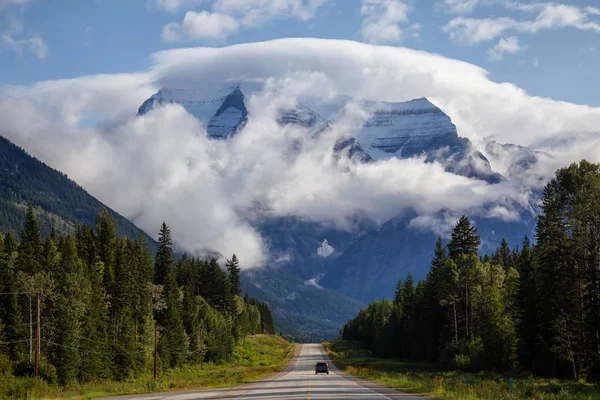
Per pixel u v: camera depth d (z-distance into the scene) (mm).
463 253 113125
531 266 80875
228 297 187125
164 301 128375
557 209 76125
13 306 80812
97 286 96625
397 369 111688
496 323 85188
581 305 70500
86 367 84938
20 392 56312
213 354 152125
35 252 95625
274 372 118438
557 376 73188
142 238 138375
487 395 42250
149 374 104188
